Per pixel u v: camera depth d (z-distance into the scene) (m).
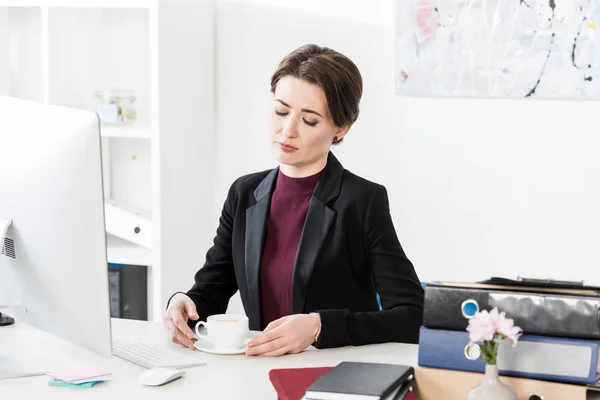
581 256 3.48
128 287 3.60
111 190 3.95
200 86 3.70
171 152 3.52
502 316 1.44
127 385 1.67
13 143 1.81
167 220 3.52
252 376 1.73
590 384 1.48
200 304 2.20
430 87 3.53
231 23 3.77
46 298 1.79
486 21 3.43
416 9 3.50
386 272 2.12
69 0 3.47
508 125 3.49
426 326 1.59
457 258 3.61
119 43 3.87
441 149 3.58
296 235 2.17
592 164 3.43
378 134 3.64
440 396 1.58
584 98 3.38
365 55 3.62
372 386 1.48
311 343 1.92
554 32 3.37
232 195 2.32
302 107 2.08
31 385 1.67
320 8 3.65
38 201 1.75
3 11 3.79
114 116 3.61
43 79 3.60
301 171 2.19
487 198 3.55
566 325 1.50
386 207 2.19
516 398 1.45
